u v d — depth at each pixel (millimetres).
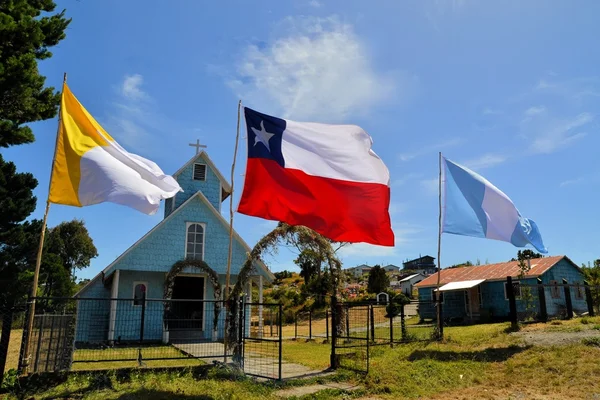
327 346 17172
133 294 19828
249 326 20094
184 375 9875
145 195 9188
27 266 29406
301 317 34062
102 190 9008
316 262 14617
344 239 10578
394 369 10891
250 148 10172
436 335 15805
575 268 28812
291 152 10398
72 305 19844
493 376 10375
